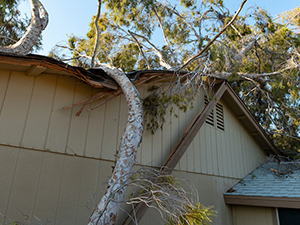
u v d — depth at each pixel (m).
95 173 3.44
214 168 5.90
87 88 3.71
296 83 7.95
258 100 11.89
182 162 4.94
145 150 4.23
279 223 5.41
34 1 4.57
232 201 5.93
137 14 7.25
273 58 9.05
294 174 6.58
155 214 4.05
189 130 5.23
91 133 3.56
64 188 3.07
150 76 4.32
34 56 2.78
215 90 6.55
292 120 10.36
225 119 6.96
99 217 1.93
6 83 2.94
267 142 8.20
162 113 4.57
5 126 2.79
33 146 2.94
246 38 8.62
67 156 3.21
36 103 3.11
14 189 2.67
